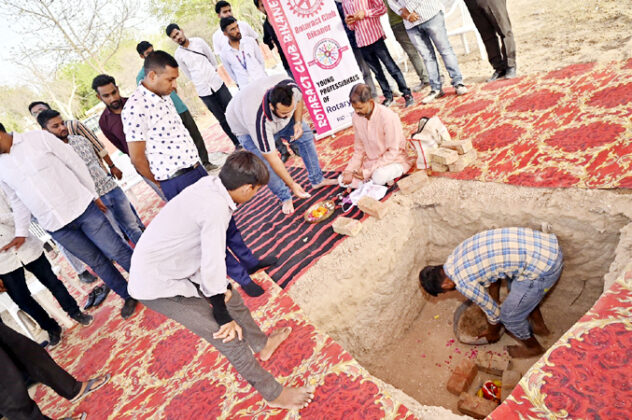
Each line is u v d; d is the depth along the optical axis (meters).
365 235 3.31
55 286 3.66
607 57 4.07
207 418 2.33
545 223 2.73
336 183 4.21
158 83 2.66
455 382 3.01
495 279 2.65
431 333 3.72
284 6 4.84
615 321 1.77
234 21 4.95
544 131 3.31
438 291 2.92
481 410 2.62
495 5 4.18
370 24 4.80
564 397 1.60
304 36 5.01
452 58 4.59
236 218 4.64
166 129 2.84
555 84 3.91
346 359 2.29
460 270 2.66
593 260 2.74
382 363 3.54
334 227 3.41
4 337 2.41
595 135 2.95
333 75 5.24
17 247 3.25
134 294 1.88
